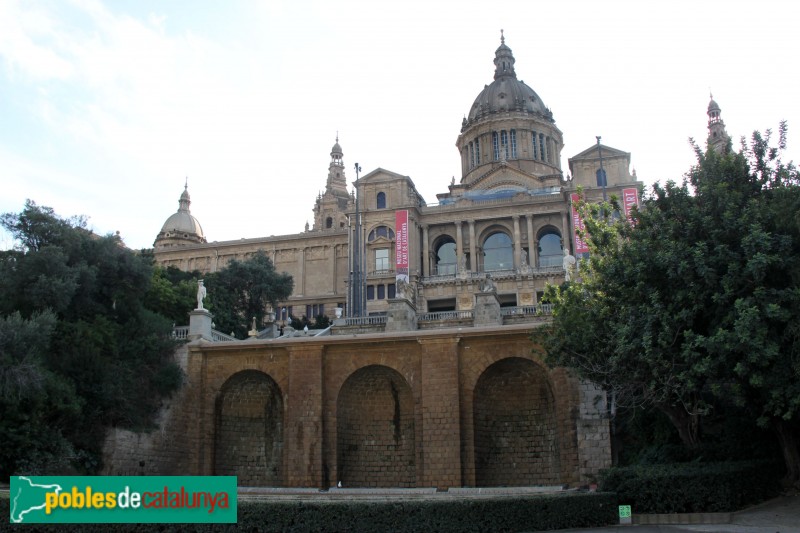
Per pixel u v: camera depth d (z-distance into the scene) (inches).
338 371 1743.4
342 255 4404.5
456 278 3454.7
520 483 1657.2
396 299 2245.3
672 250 1136.2
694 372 1117.7
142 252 2815.0
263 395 1838.1
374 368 1748.3
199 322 1852.9
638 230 1272.1
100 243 1745.8
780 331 1059.3
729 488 1050.7
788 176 1153.4
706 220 1130.7
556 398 1598.2
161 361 1761.8
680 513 1048.2
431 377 1665.8
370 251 3878.0
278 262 4505.4
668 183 1259.2
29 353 1358.3
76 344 1537.9
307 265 4446.4
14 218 1697.8
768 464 1159.0
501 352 1657.2
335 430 1712.6
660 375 1192.8
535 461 1665.8
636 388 1282.0
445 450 1614.2
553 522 991.0
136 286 1786.4
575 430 1547.7
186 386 1774.1
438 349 1681.8
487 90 4825.3
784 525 944.9
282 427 1798.7
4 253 1683.1
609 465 1464.1
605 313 1282.0
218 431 1786.4
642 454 1408.7
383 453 1753.2
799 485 1145.4
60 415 1411.2
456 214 3890.3
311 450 1676.9
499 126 4576.8
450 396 1641.2
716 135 4052.7
